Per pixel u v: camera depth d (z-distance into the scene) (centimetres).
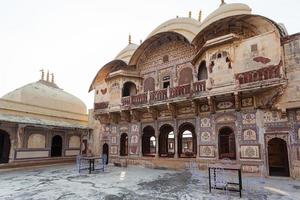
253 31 1316
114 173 1324
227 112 1283
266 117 1154
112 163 1847
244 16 1231
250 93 1188
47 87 2302
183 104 1467
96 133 2183
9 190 897
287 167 1175
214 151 1288
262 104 1159
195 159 1361
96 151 2128
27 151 1705
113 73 1842
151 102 1539
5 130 1589
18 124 1653
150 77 1814
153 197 752
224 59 1240
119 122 1881
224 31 1399
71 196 783
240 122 1224
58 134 1992
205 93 1269
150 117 1686
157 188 889
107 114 1906
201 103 1393
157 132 1608
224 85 1208
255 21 1264
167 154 1648
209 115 1352
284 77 1031
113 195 787
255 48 1154
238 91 1149
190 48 1606
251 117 1195
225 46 1248
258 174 1116
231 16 1240
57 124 1906
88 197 766
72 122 2244
